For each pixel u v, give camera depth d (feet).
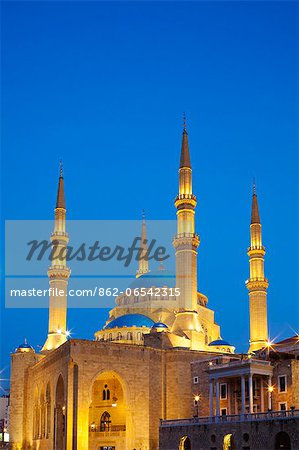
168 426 347.56
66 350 384.47
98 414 422.41
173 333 459.73
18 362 495.00
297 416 274.16
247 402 350.43
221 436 310.86
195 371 406.82
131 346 398.42
